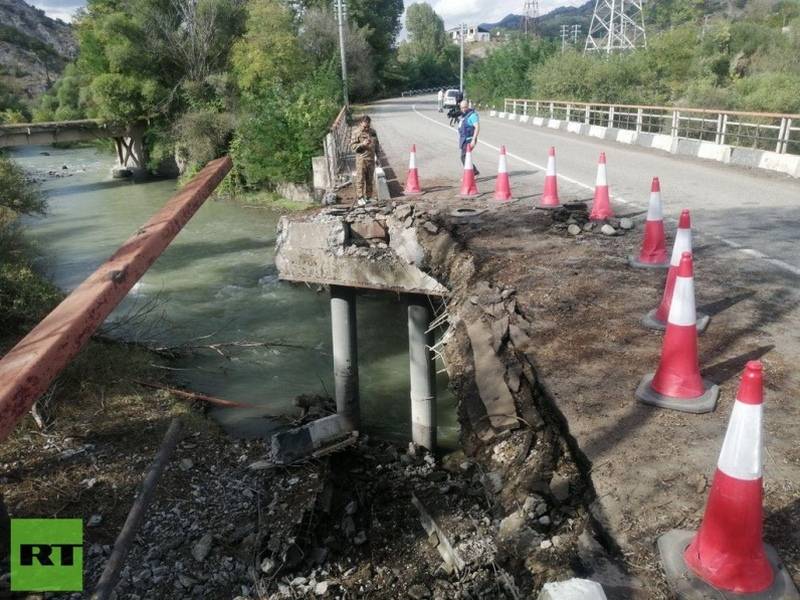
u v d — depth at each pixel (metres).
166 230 3.26
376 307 13.60
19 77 122.81
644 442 3.42
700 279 6.02
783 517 2.81
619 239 7.48
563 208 8.84
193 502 6.89
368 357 11.25
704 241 7.40
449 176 13.39
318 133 23.30
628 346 4.60
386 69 76.12
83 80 47.75
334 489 7.10
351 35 61.59
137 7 36.62
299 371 10.84
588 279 6.05
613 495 3.04
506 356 5.12
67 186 35.34
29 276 12.86
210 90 36.62
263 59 34.78
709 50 39.47
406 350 11.49
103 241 21.36
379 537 6.16
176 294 14.91
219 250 18.69
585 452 3.39
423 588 5.26
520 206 9.55
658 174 12.74
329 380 10.47
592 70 33.97
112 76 35.66
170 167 38.38
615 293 5.66
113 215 26.11
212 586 5.60
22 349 2.32
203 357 11.44
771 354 4.37
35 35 197.75
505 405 5.30
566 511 4.05
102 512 6.68
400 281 7.48
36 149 58.53
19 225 17.44
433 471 7.44
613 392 3.97
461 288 6.60
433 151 18.62
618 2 62.69
